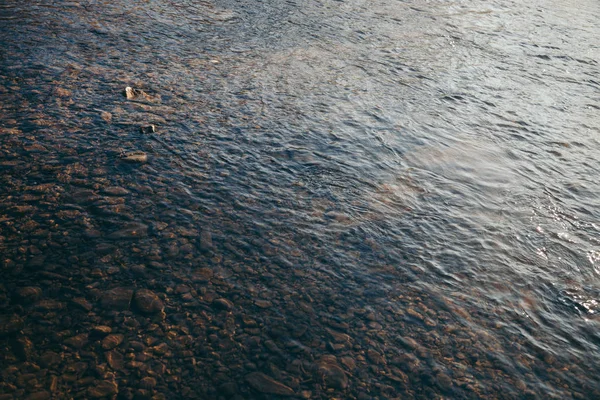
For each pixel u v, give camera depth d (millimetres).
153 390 2438
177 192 3736
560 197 4242
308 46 6672
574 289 3316
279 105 5098
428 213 3881
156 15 6961
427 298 3121
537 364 2777
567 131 5305
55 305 2791
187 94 5047
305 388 2527
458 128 5137
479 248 3582
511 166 4613
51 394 2357
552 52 7410
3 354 2508
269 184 3963
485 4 9430
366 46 6910
